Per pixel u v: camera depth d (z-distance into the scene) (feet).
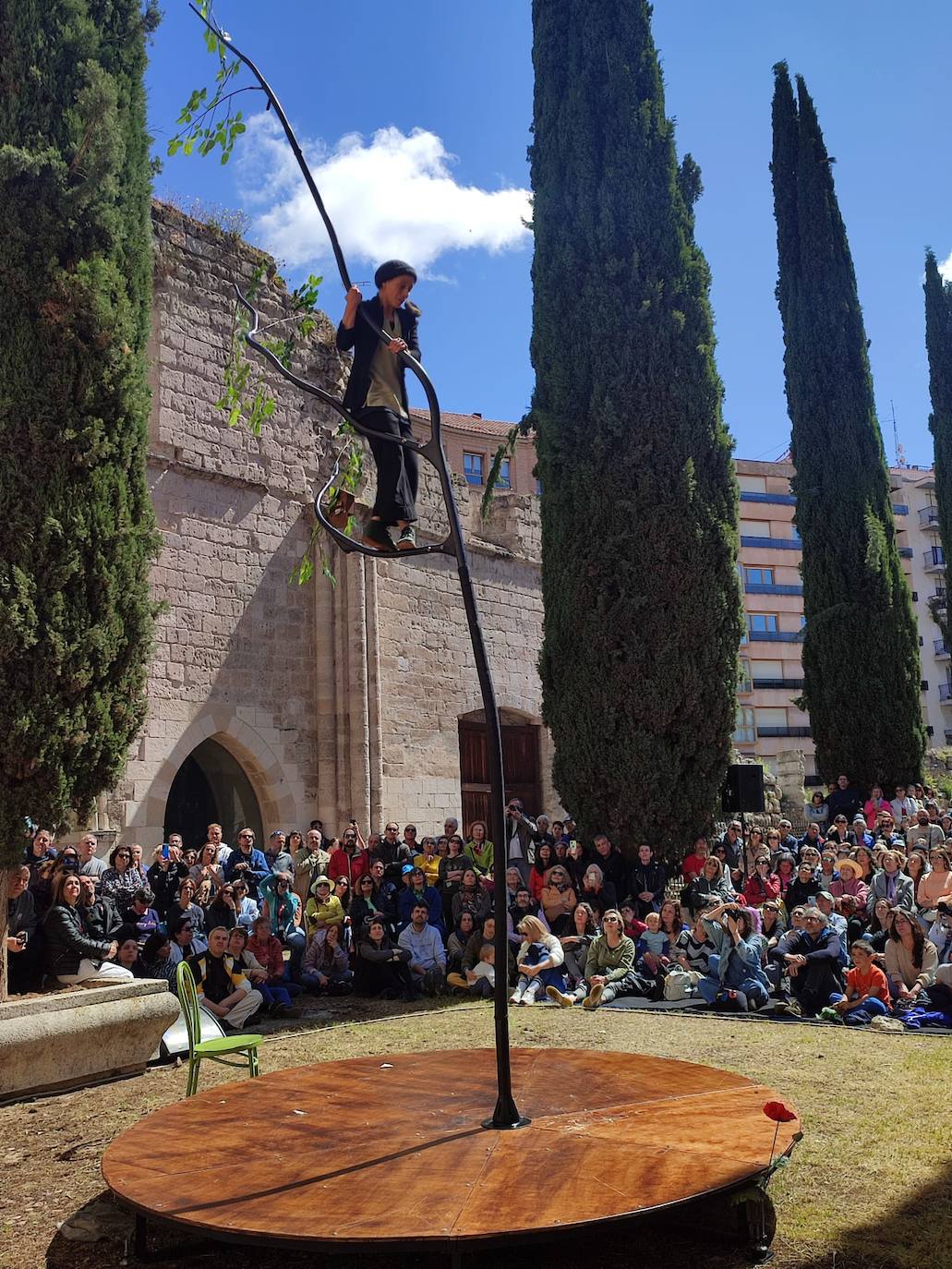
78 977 27.50
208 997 31.30
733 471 46.16
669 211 46.14
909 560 198.39
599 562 44.29
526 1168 13.04
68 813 28.02
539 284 47.42
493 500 73.10
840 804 62.08
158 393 49.83
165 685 48.62
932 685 196.03
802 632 70.38
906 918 31.17
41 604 26.35
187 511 50.75
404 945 36.42
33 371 26.84
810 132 74.84
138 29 29.96
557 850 41.60
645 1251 14.28
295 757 54.49
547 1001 33.94
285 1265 14.39
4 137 26.99
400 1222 11.56
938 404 84.64
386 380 15.71
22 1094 22.98
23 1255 14.87
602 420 44.52
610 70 46.88
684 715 43.55
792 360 72.74
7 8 27.45
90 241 27.99
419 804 60.13
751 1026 29.12
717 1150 13.51
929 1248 13.97
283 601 55.11
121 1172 13.52
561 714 44.78
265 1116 15.87
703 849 42.32
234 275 54.39
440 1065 18.97
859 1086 22.17
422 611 62.80
